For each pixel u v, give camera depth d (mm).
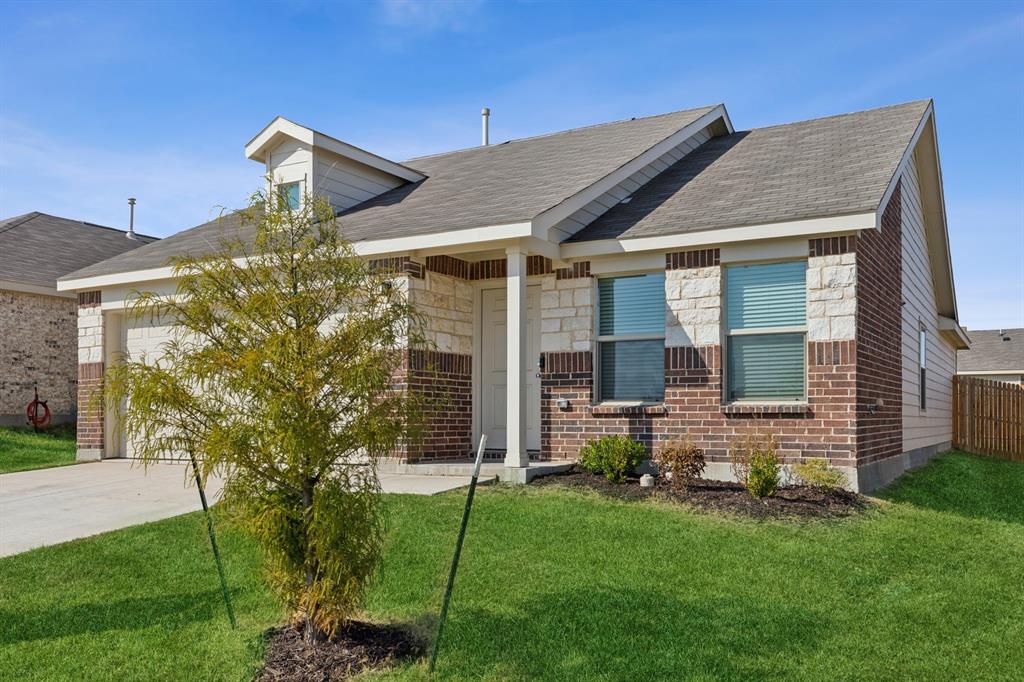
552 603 6262
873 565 7348
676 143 14242
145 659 5516
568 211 11164
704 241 10586
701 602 6312
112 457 15586
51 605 6574
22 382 19781
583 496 9602
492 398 13086
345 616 5500
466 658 5379
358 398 5363
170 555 7793
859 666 5305
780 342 10609
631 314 11703
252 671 5250
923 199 15484
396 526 8227
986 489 12695
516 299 10695
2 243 21328
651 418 11227
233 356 5324
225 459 5109
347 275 5637
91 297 15688
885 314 11773
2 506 10484
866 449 10398
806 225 9945
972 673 5258
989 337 39062
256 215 5758
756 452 9570
